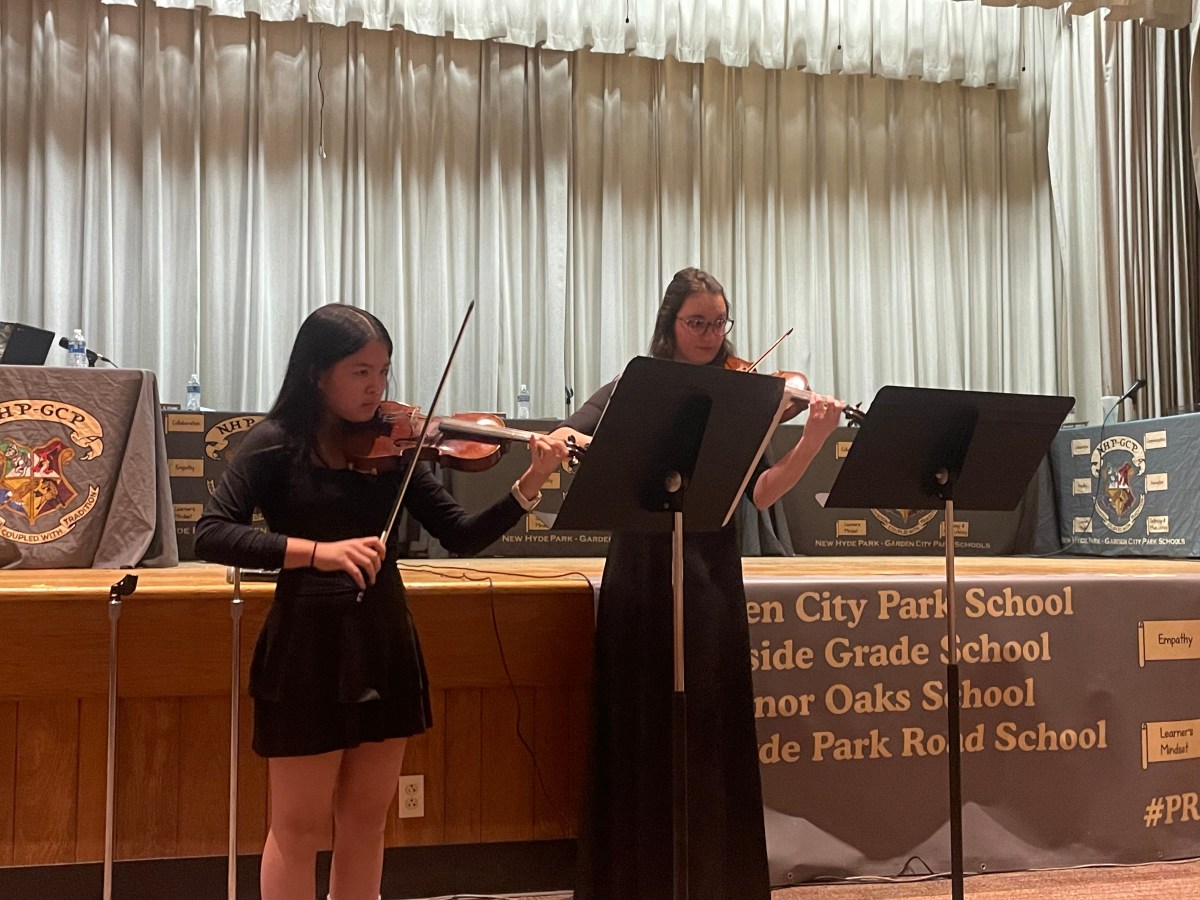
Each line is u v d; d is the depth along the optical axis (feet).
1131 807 9.50
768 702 8.85
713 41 17.95
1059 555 15.55
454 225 16.99
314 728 5.81
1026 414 7.66
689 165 18.08
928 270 18.93
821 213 18.60
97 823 8.16
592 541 13.73
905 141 18.94
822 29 18.10
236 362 16.15
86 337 15.60
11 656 7.94
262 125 16.26
